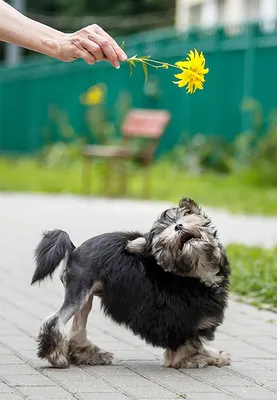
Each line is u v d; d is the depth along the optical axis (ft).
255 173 78.74
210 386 21.57
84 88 107.65
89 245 23.20
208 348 23.94
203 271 22.22
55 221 55.98
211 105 86.02
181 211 22.30
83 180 83.20
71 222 55.42
